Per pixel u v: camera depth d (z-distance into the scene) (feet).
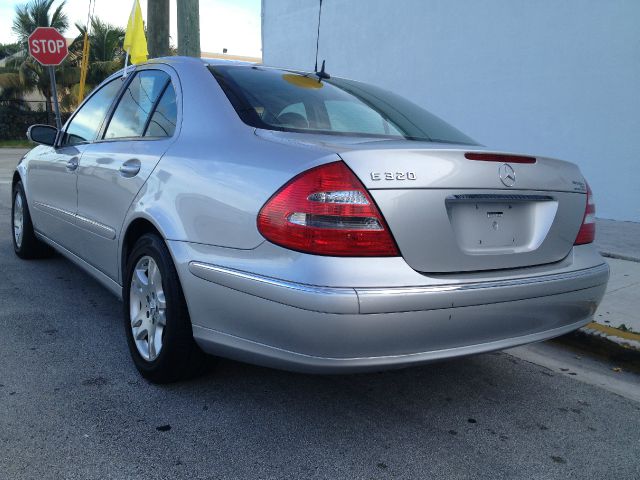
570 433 9.25
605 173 24.06
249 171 8.18
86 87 93.35
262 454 8.14
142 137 11.14
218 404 9.45
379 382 10.68
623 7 22.71
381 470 7.91
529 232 8.94
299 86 10.68
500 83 27.09
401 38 31.32
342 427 8.98
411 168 7.68
